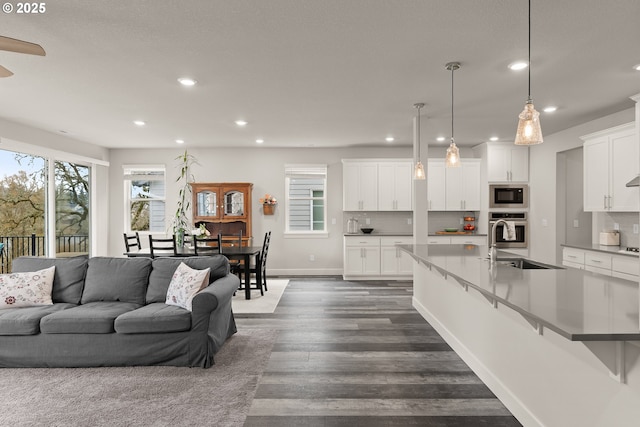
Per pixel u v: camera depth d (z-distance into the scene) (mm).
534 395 2178
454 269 2711
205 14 2412
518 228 6895
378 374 2990
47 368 3139
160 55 3051
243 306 5105
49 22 2508
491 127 5711
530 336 2217
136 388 2770
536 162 6688
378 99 4262
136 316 3135
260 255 5957
